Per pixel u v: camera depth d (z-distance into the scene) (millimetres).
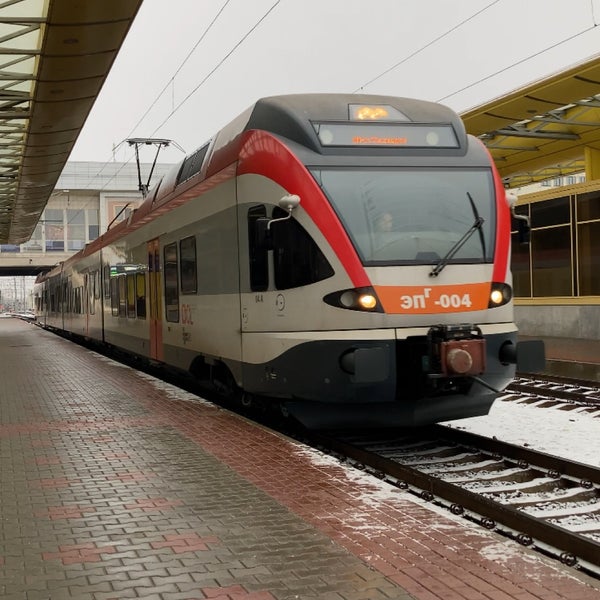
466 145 8664
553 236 21719
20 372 16328
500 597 3797
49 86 15375
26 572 4250
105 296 19703
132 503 5605
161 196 13414
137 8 11703
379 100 8789
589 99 17656
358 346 7559
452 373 7375
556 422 9750
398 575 4102
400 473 6871
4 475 6551
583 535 5152
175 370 12945
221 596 3869
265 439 7910
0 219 37188
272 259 8367
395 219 7957
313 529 4895
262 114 8922
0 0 11953
